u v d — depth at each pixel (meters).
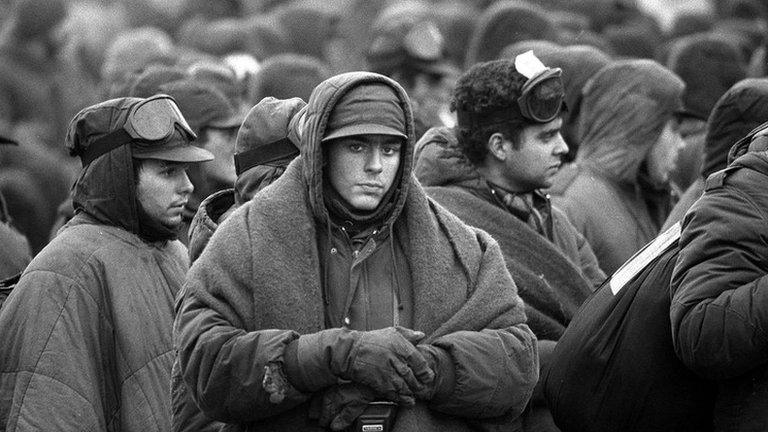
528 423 11.97
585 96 15.33
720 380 10.35
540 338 12.30
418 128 15.99
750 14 29.38
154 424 11.41
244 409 9.77
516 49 16.53
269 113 11.61
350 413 9.80
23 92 24.78
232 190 11.71
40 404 11.10
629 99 15.06
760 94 12.85
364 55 23.31
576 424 10.98
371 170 10.05
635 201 15.06
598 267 13.67
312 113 10.05
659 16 35.19
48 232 21.69
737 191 10.41
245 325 9.93
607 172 14.95
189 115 14.45
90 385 11.29
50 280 11.41
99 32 29.33
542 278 12.38
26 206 21.23
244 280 9.95
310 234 10.07
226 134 14.53
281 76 18.16
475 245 10.48
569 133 16.03
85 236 11.65
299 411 9.93
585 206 14.71
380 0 26.42
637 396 10.73
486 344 10.05
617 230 14.67
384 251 10.27
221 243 10.09
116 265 11.58
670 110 15.09
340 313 10.09
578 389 10.90
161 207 11.82
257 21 26.84
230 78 16.47
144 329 11.54
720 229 10.29
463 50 25.66
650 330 10.69
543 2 28.02
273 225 10.04
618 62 15.36
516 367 10.16
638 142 14.99
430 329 10.13
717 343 10.07
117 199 11.72
